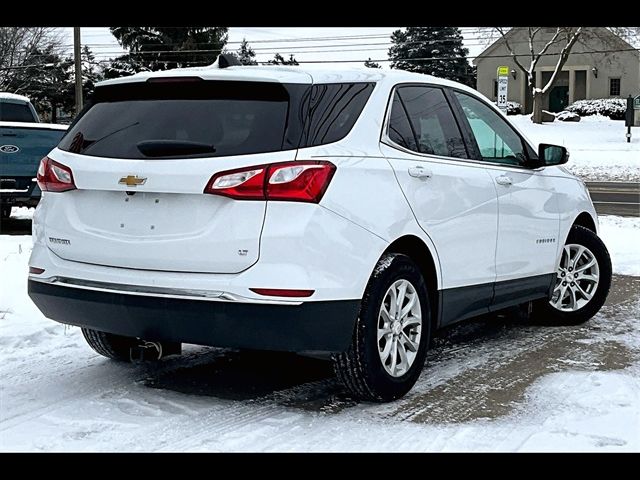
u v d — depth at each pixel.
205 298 4.38
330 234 4.43
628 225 14.30
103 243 4.67
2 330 6.46
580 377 5.56
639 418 4.74
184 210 4.48
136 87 4.96
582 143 40.53
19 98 15.65
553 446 4.32
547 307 7.13
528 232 6.33
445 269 5.36
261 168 4.37
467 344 6.57
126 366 5.77
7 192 12.57
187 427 4.54
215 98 4.74
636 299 8.34
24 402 4.96
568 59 54.06
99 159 4.74
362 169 4.70
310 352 4.60
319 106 4.66
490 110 6.28
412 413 4.80
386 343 4.89
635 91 52.91
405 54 58.09
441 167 5.39
